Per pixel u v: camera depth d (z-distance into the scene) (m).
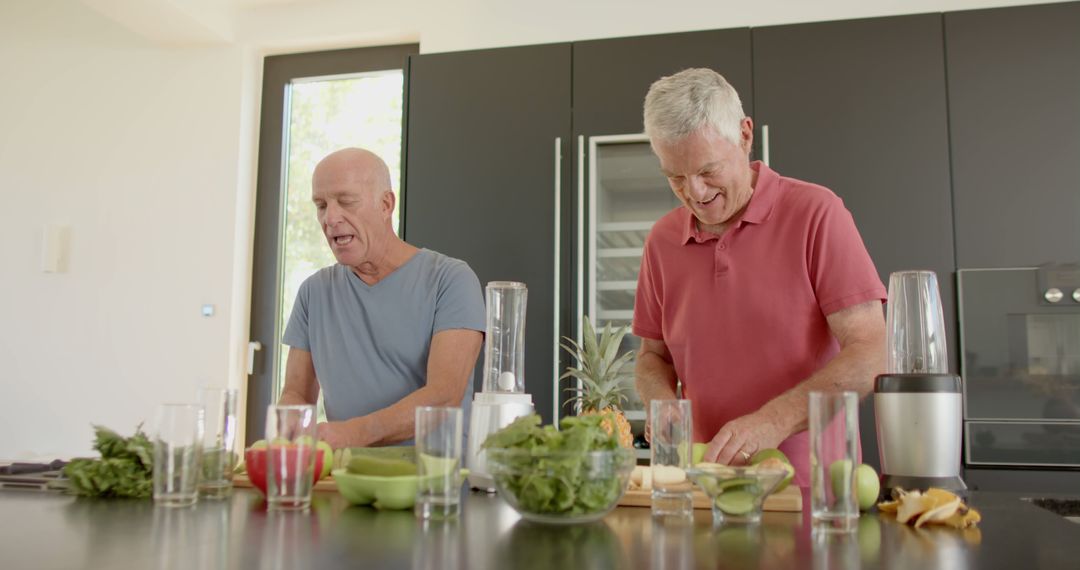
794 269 1.61
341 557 0.74
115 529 0.87
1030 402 2.37
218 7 3.42
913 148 2.53
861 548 0.81
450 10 3.24
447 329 1.74
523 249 2.76
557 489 0.91
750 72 2.66
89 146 3.55
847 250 1.57
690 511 0.99
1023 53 2.50
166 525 0.90
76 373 3.44
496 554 0.76
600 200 2.75
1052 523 0.97
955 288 2.47
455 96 2.87
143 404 3.37
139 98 3.53
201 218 3.42
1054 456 2.34
